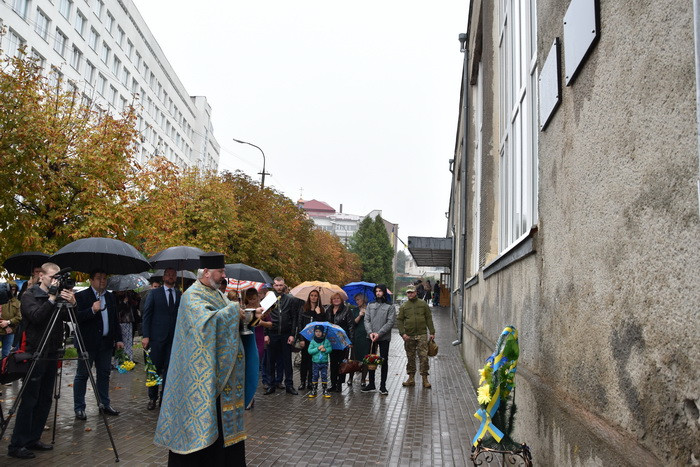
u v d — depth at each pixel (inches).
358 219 6146.7
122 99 2102.6
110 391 364.5
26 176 438.0
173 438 167.8
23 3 1376.7
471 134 662.5
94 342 281.9
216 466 175.6
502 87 347.6
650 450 93.4
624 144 108.6
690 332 81.0
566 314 148.3
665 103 90.8
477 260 514.0
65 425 267.3
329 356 385.4
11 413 206.7
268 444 242.8
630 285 104.4
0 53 478.0
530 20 243.8
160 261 354.0
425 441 255.1
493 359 169.3
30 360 209.3
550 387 160.6
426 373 411.5
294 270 1284.4
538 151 189.3
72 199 502.0
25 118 425.1
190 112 3088.1
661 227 91.6
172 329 308.0
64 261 291.6
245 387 190.1
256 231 1029.8
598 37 123.4
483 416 164.4
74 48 1690.5
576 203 141.0
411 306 418.9
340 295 404.5
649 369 95.0
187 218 845.2
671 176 88.4
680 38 85.7
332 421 293.3
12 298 375.6
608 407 114.7
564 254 151.9
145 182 598.2
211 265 182.1
